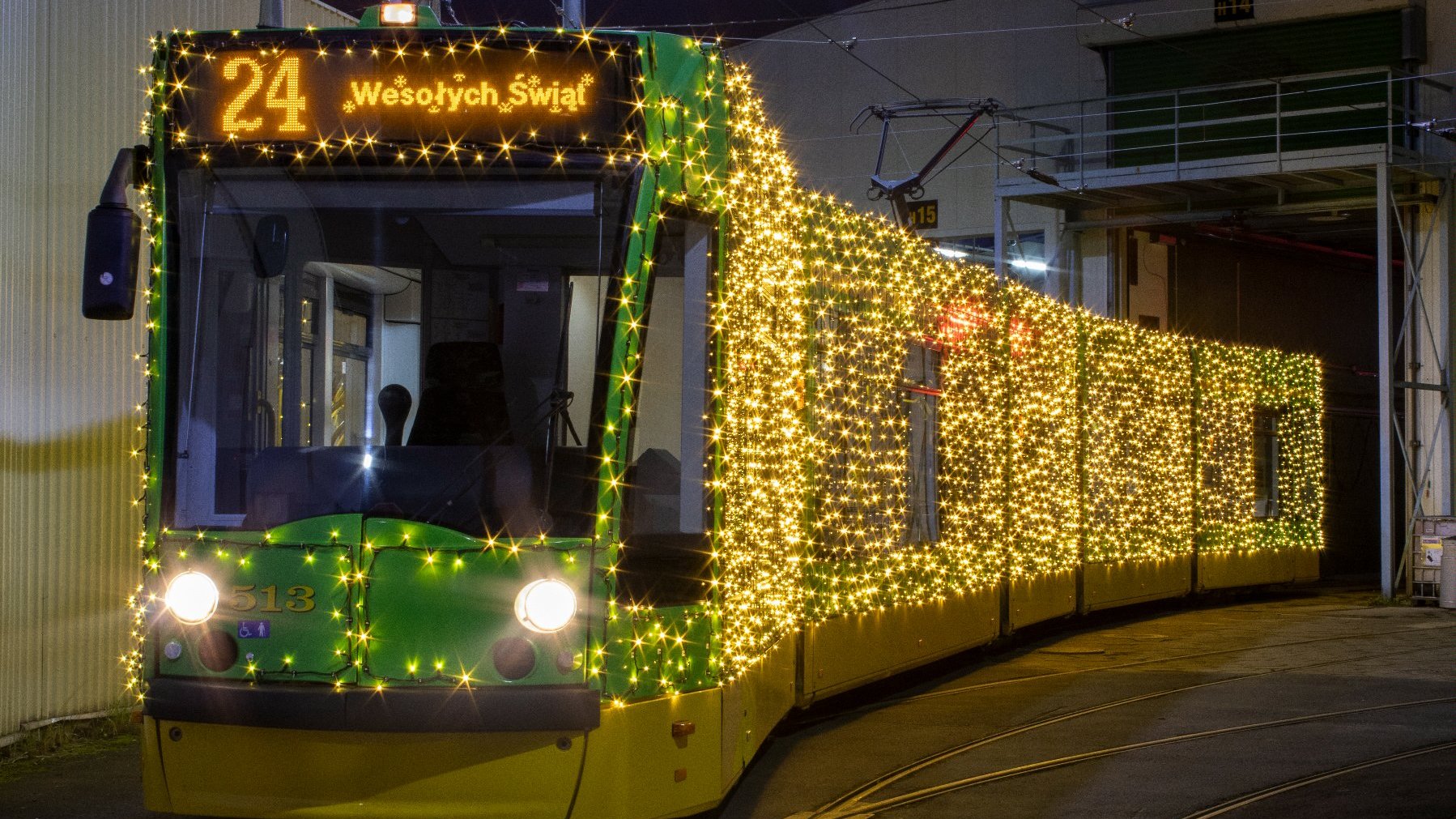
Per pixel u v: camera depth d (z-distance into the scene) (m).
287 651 6.06
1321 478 24.78
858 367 10.41
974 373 13.35
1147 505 19.06
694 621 6.60
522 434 6.19
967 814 7.85
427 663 6.01
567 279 6.26
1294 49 24.45
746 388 7.34
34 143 9.62
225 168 6.37
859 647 10.55
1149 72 25.88
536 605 6.01
